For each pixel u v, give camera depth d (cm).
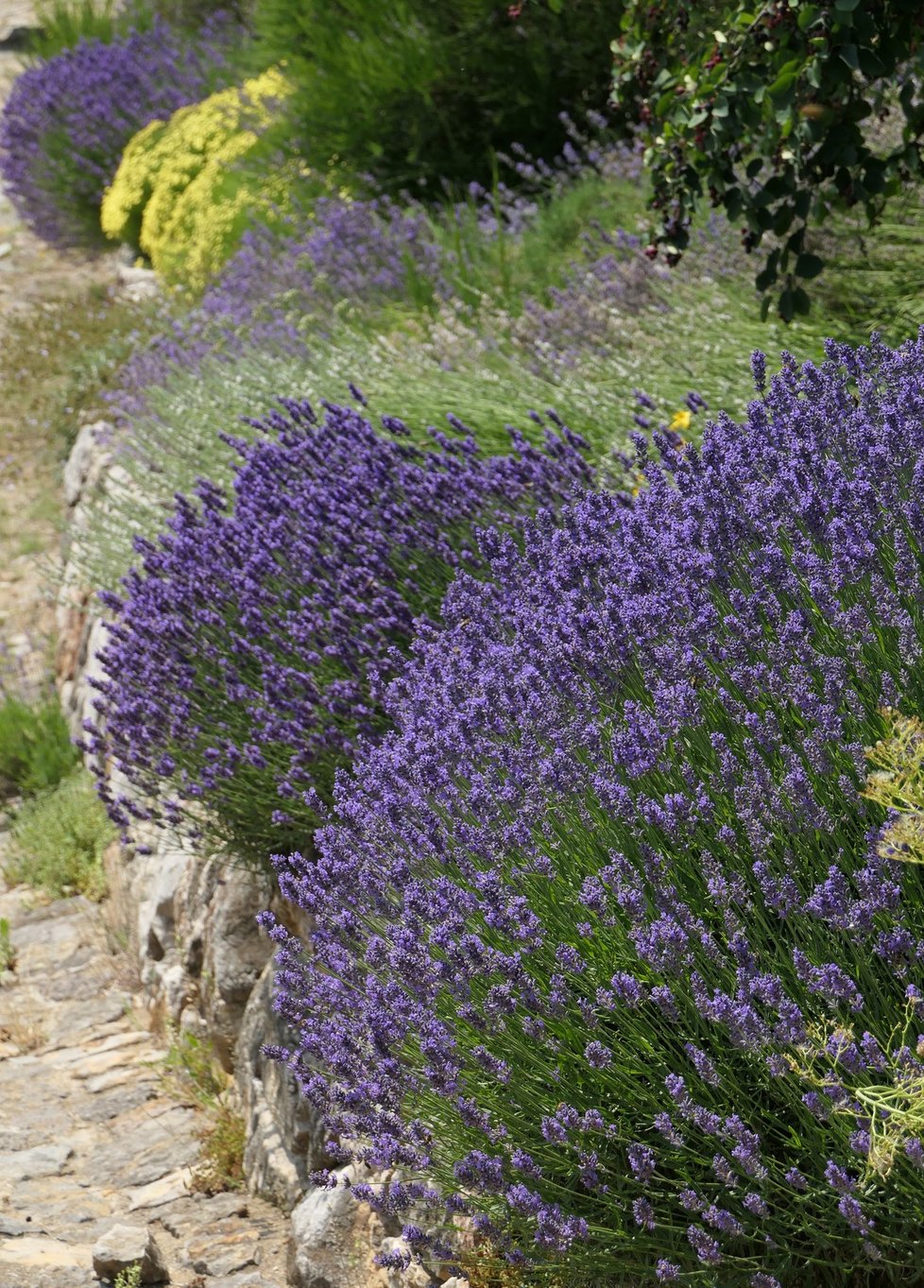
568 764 262
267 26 1068
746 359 486
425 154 930
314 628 398
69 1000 584
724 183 473
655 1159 246
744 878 235
